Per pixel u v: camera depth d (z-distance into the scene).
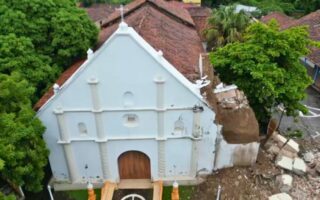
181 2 51.34
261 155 24.47
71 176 22.41
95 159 21.91
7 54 20.44
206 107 19.84
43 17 23.02
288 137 27.95
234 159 23.03
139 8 30.17
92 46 24.59
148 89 19.25
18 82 18.66
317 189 22.36
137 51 17.95
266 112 26.50
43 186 22.98
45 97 20.97
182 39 27.23
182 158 22.00
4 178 18.06
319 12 42.31
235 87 23.77
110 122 20.38
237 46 25.02
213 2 61.09
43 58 22.25
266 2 60.78
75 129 20.61
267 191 22.08
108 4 59.59
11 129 16.48
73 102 19.58
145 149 21.52
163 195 22.14
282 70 23.67
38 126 18.28
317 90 35.22
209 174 22.98
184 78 19.86
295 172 23.39
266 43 24.25
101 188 22.88
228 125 22.09
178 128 20.94
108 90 19.25
